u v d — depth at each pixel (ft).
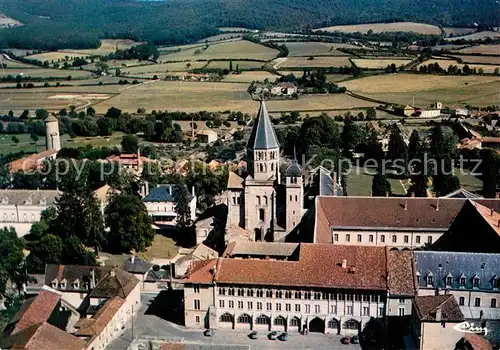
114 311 562.66
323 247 586.86
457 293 555.69
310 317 565.12
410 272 558.15
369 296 550.36
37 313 545.44
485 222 624.18
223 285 573.33
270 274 569.23
